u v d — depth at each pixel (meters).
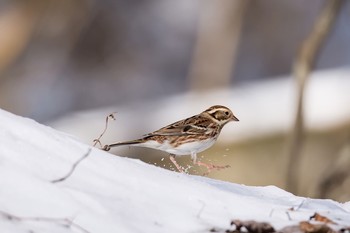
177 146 8.81
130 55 26.05
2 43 21.14
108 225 4.67
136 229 4.71
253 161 16.86
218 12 23.00
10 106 23.33
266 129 17.55
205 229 4.88
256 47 25.67
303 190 17.16
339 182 16.08
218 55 22.91
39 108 25.00
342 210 5.88
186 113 20.84
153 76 26.47
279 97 18.73
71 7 22.44
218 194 5.29
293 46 25.70
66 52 23.78
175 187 5.25
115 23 25.45
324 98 18.27
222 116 9.16
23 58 23.50
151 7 26.22
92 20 25.06
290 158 16.48
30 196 4.71
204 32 23.06
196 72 22.91
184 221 4.91
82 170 5.10
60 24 22.77
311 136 17.42
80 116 20.34
